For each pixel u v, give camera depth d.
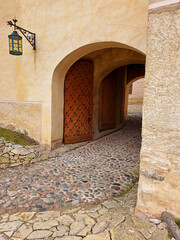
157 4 1.94
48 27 4.58
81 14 4.09
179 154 1.99
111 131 7.45
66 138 5.46
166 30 1.92
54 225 2.21
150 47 2.03
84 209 2.56
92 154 4.93
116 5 3.64
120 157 4.71
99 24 3.88
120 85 8.16
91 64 5.84
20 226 2.21
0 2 5.23
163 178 2.10
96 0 3.86
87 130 6.07
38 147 4.88
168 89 1.97
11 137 4.98
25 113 5.18
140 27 3.42
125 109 10.15
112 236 1.95
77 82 5.54
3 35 5.30
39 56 4.79
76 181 3.42
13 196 2.90
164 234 1.94
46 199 2.82
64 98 5.28
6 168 3.91
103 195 2.94
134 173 3.77
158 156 2.10
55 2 4.42
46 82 4.76
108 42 3.88
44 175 3.66
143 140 2.18
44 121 4.89
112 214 2.38
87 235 2.00
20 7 4.93
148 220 2.19
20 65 5.11
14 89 5.30
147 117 2.12
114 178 3.55
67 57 4.49
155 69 2.02
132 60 5.46
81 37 4.15
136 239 1.89
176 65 1.91
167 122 2.01
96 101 6.45
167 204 2.12
